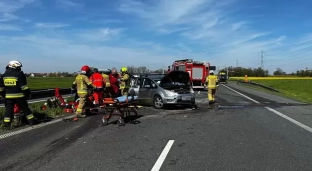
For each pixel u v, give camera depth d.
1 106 13.69
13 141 6.94
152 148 6.36
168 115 11.19
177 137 7.40
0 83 8.36
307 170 4.95
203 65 30.19
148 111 12.32
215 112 12.05
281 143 6.77
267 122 9.61
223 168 5.05
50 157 5.71
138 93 14.21
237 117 10.70
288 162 5.36
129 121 9.81
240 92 25.86
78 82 10.50
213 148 6.34
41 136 7.48
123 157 5.71
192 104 13.38
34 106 12.61
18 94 8.41
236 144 6.68
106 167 5.13
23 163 5.35
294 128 8.57
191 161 5.44
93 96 12.52
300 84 51.03
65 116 10.79
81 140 7.09
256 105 14.77
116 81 14.54
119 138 7.30
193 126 8.91
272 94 24.28
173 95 12.78
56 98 12.27
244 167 5.09
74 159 5.58
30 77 67.94
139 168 5.07
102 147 6.44
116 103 9.09
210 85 15.03
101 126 8.91
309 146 6.50
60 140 7.07
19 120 9.11
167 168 5.07
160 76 15.22
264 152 6.02
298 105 14.91
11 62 8.45
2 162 5.41
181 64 31.00
